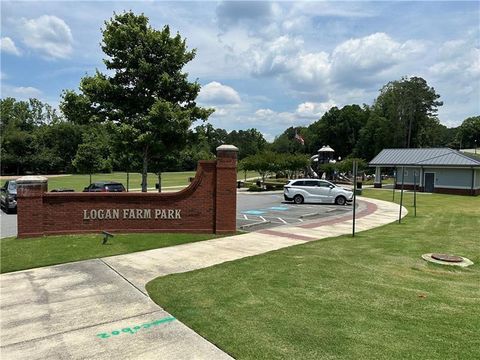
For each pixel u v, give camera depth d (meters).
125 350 4.88
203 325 5.52
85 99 17.08
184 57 18.12
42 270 8.90
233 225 13.80
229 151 13.72
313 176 55.50
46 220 13.30
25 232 12.95
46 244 11.79
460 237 12.99
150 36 17.25
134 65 17.56
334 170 54.53
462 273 8.28
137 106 17.81
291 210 22.14
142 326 5.59
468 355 4.52
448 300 6.49
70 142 85.06
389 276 7.99
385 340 4.93
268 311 6.00
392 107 83.50
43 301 6.78
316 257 9.78
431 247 11.16
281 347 4.79
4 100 99.19
